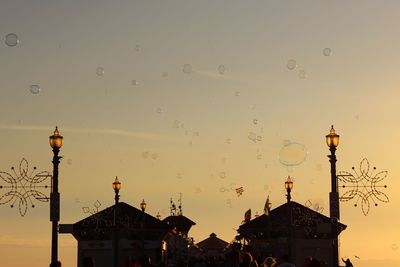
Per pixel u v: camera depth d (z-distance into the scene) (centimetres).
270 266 2380
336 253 3206
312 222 4953
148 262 2108
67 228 3528
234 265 1975
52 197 2998
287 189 4253
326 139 3148
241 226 5278
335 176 3131
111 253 5206
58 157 3028
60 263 2058
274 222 5081
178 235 6844
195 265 3881
